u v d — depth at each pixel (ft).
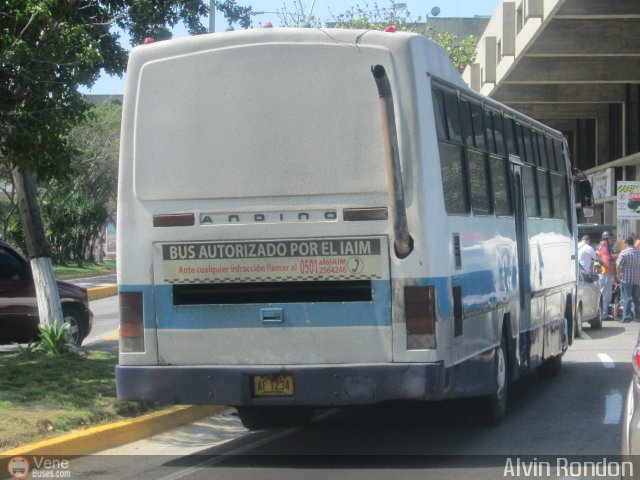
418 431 43.47
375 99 37.22
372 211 37.06
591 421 44.68
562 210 57.62
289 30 37.73
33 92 47.32
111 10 56.39
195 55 38.24
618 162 144.46
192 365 37.99
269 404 37.37
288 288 37.52
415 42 37.45
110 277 189.16
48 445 39.40
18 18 46.16
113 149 204.23
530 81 136.15
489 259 42.78
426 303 36.78
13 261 60.85
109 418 43.42
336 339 37.24
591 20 118.83
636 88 152.46
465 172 40.78
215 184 37.88
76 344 57.26
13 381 47.65
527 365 48.39
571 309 59.31
